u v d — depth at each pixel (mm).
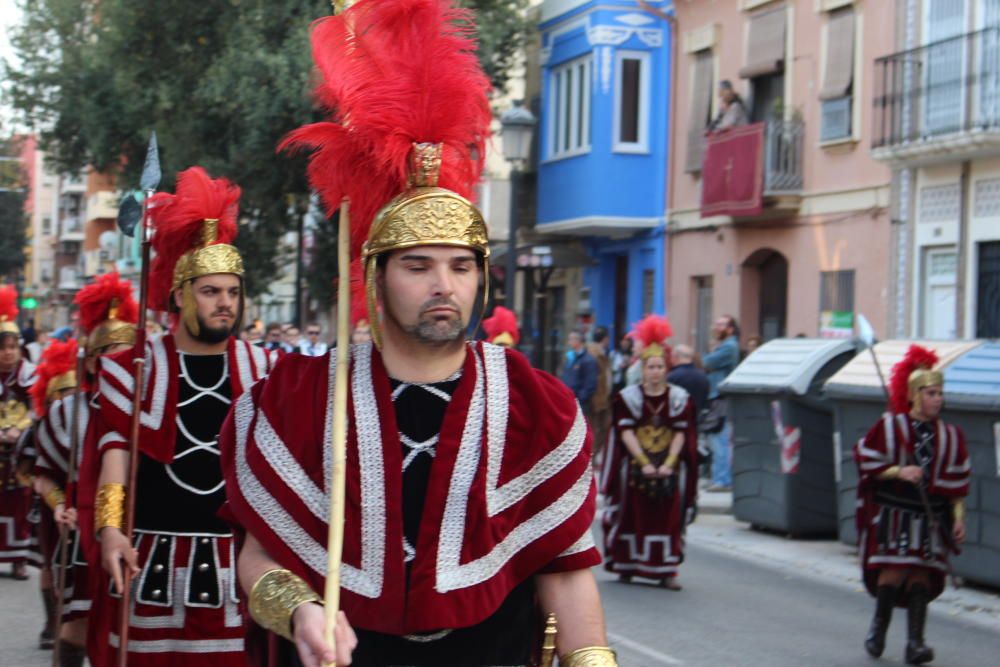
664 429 10430
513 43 24172
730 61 21672
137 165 24703
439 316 2750
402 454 2738
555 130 25781
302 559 2695
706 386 15414
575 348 17922
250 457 2768
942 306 17344
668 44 23500
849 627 8930
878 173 18297
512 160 16984
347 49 2932
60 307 69562
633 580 10805
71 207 72688
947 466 7973
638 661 7695
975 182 16703
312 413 2760
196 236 5289
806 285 19797
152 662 5059
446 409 2771
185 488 5148
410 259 2766
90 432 5219
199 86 22109
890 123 17922
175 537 5125
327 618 2551
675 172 23297
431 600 2635
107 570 4941
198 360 5305
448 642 2705
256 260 23500
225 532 5160
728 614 9273
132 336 6473
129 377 5195
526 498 2756
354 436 2732
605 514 10531
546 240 27406
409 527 2707
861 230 18625
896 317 17969
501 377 2805
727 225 21656
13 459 9984
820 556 11930
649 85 23859
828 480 12781
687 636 8453
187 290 5246
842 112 18859
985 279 16609
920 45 17516
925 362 8227
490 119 2992
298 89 20203
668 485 10234
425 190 2812
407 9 2859
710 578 10852
